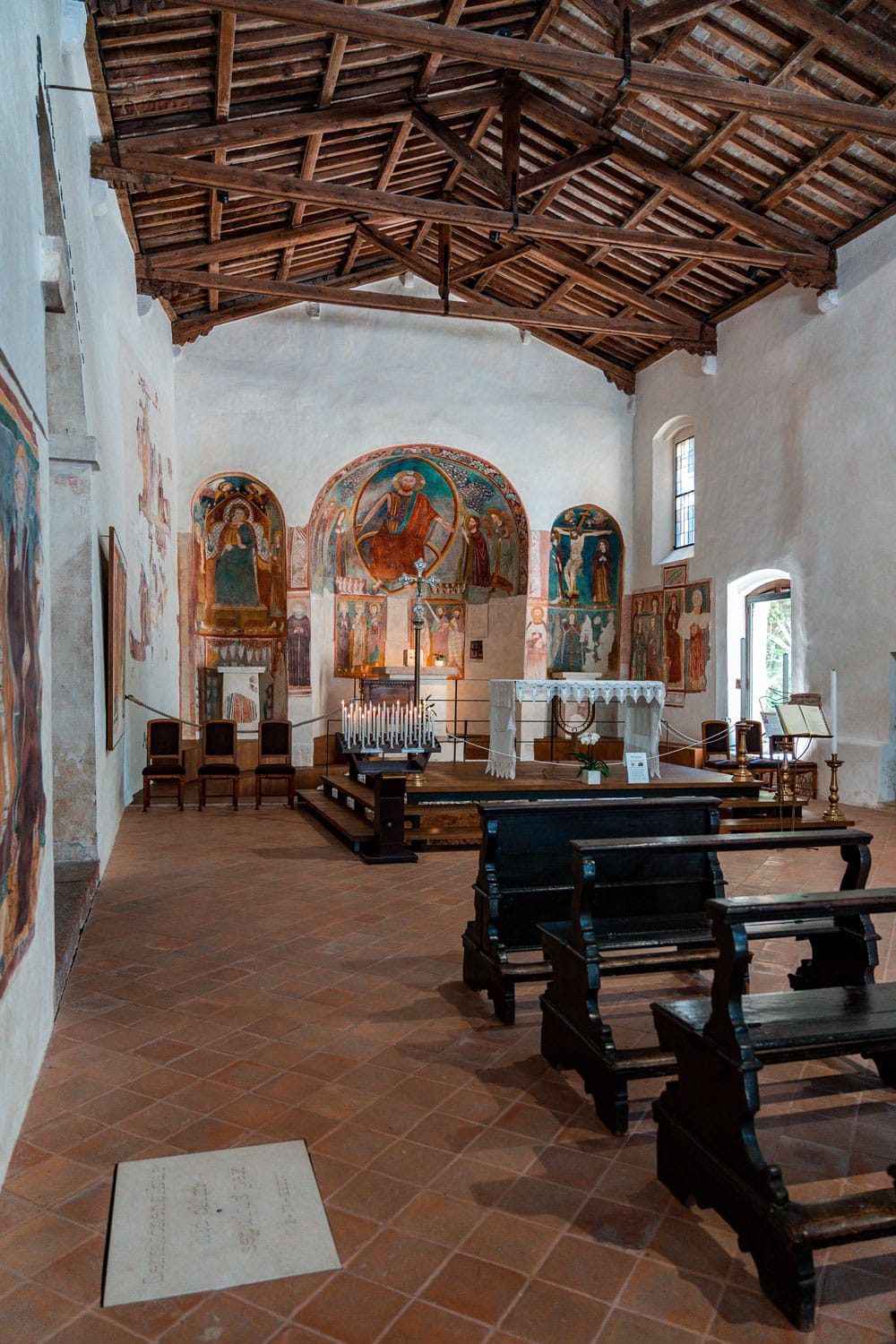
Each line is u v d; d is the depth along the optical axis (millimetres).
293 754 16594
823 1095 4051
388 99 11539
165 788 14234
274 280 16500
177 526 16312
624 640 19188
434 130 11703
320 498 17031
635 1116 3844
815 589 13938
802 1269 2600
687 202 13555
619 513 19047
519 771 11914
